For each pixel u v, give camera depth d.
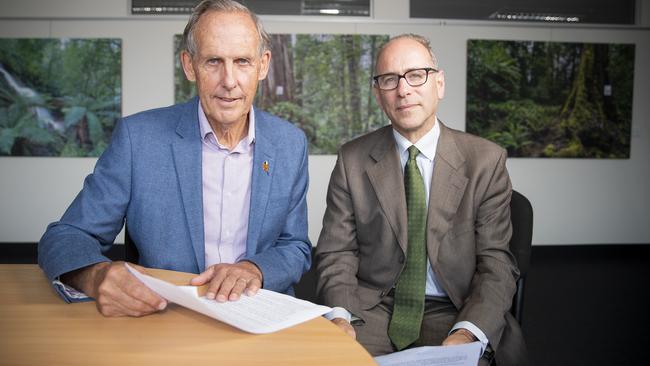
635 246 6.03
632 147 5.88
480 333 1.62
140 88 5.58
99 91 5.54
